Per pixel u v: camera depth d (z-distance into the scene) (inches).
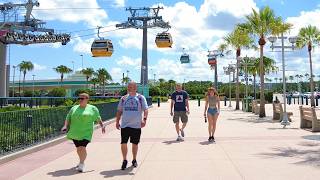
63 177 332.2
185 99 574.6
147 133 665.6
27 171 361.1
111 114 998.4
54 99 1504.7
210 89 551.5
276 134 626.2
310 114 676.7
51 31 2409.0
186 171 347.3
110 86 5093.5
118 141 568.1
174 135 633.0
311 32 1830.7
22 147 477.1
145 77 2134.6
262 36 1083.9
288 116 874.1
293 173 331.3
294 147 480.1
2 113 445.4
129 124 364.2
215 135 622.5
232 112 1343.5
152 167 368.5
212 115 547.2
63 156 445.7
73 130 354.6
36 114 534.3
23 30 2252.7
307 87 5374.0
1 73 2385.6
